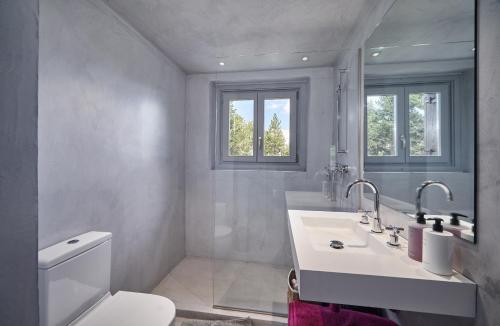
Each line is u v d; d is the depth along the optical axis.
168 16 1.65
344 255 0.92
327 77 2.24
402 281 0.74
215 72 2.67
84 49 1.38
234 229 2.39
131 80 1.80
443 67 0.85
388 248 1.00
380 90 1.38
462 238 0.74
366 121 1.59
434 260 0.76
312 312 1.27
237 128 2.45
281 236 2.30
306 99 2.29
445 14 0.85
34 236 0.39
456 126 0.78
